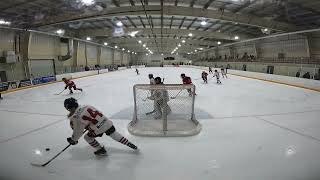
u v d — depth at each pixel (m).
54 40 18.89
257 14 12.94
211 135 3.85
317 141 3.57
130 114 5.42
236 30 19.55
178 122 4.44
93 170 2.68
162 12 11.76
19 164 2.85
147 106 6.34
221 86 11.35
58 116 5.39
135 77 18.20
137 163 2.85
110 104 6.73
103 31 19.64
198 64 40.78
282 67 14.45
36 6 10.82
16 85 10.54
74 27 17.91
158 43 33.88
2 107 6.55
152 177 2.52
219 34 20.59
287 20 13.46
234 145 3.41
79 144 3.50
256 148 3.29
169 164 2.81
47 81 13.54
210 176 2.53
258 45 22.20
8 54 13.44
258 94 8.66
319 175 2.54
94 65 28.22
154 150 3.23
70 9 11.59
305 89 10.31
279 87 11.07
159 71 26.95
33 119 5.10
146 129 3.99
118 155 3.08
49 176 2.54
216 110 5.80
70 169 2.70
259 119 4.91
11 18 12.63
